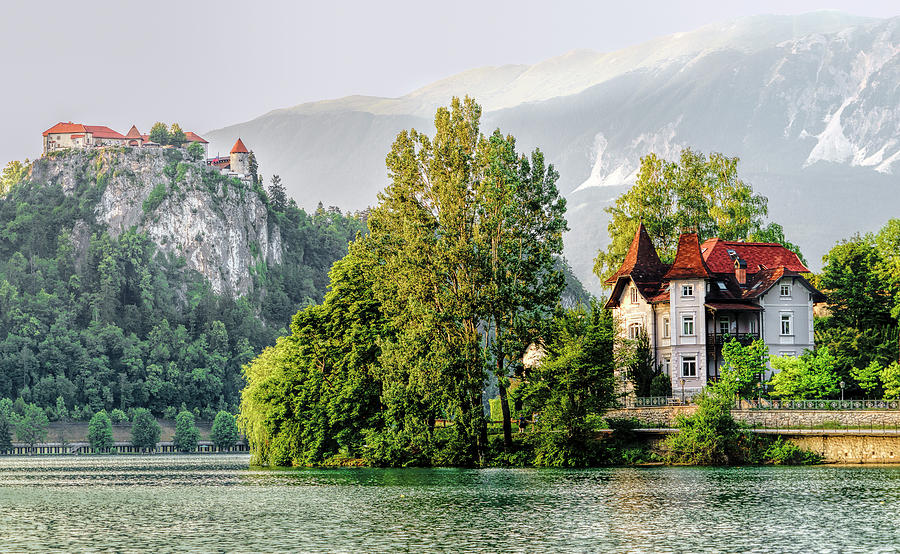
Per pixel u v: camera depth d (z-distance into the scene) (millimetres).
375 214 120812
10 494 104562
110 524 75125
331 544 63969
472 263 110562
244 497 93312
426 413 119562
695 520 70625
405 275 114312
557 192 114938
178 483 119000
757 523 69000
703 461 106312
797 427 105375
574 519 72125
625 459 109875
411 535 66875
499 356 112188
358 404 123688
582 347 110000
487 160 115375
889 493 81625
